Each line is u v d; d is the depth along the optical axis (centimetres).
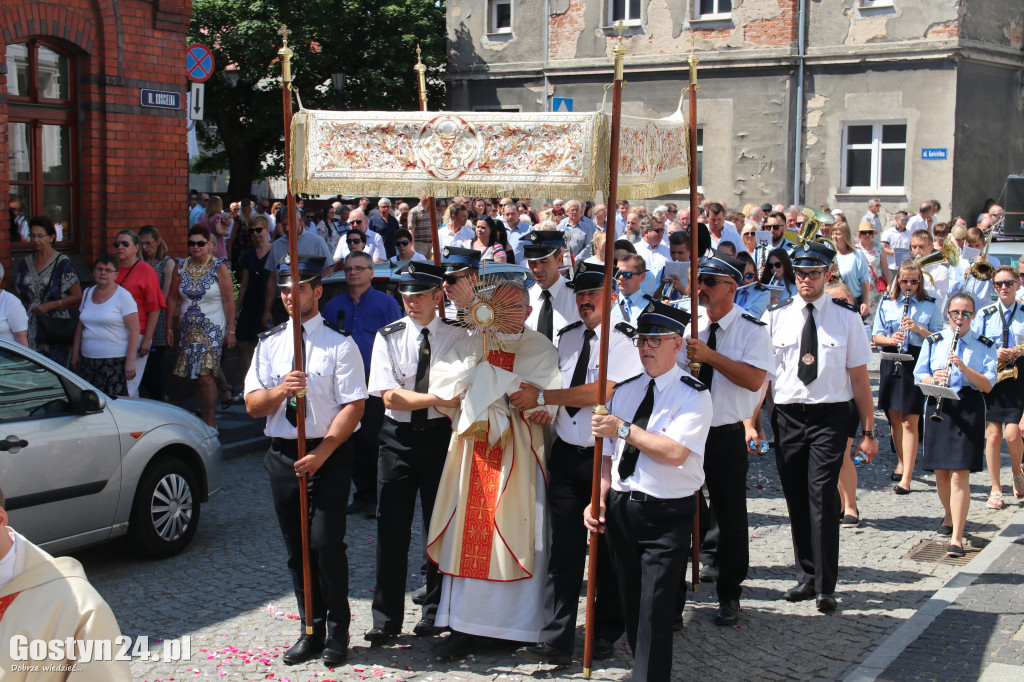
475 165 487
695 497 472
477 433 522
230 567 663
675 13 2308
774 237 1349
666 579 456
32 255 922
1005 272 803
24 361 606
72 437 611
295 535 526
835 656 530
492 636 521
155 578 640
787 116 2219
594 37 2430
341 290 914
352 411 516
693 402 460
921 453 1018
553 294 595
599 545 531
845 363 600
